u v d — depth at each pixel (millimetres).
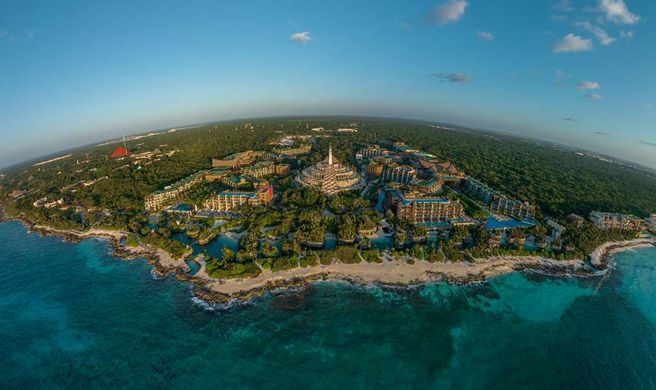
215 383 129875
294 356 141875
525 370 140000
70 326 158500
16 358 140875
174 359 140000
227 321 159750
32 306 172750
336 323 160500
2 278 197750
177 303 172000
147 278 194250
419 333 156875
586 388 133500
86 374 133375
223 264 198125
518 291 191250
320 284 186875
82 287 187500
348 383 130625
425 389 129625
